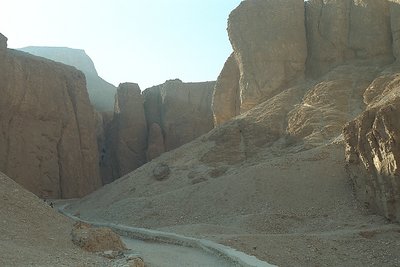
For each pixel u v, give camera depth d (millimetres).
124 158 66312
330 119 37156
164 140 68062
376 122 23594
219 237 20328
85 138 56500
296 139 37469
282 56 47406
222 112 52906
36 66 52781
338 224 23750
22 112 49812
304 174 29969
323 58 46062
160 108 72188
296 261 17688
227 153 40594
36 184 49656
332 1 46562
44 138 51469
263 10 49031
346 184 27906
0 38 49062
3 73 48094
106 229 16688
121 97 69438
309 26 48188
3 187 16859
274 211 26938
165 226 28828
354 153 26344
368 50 43188
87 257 13797
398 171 22234
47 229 15727
